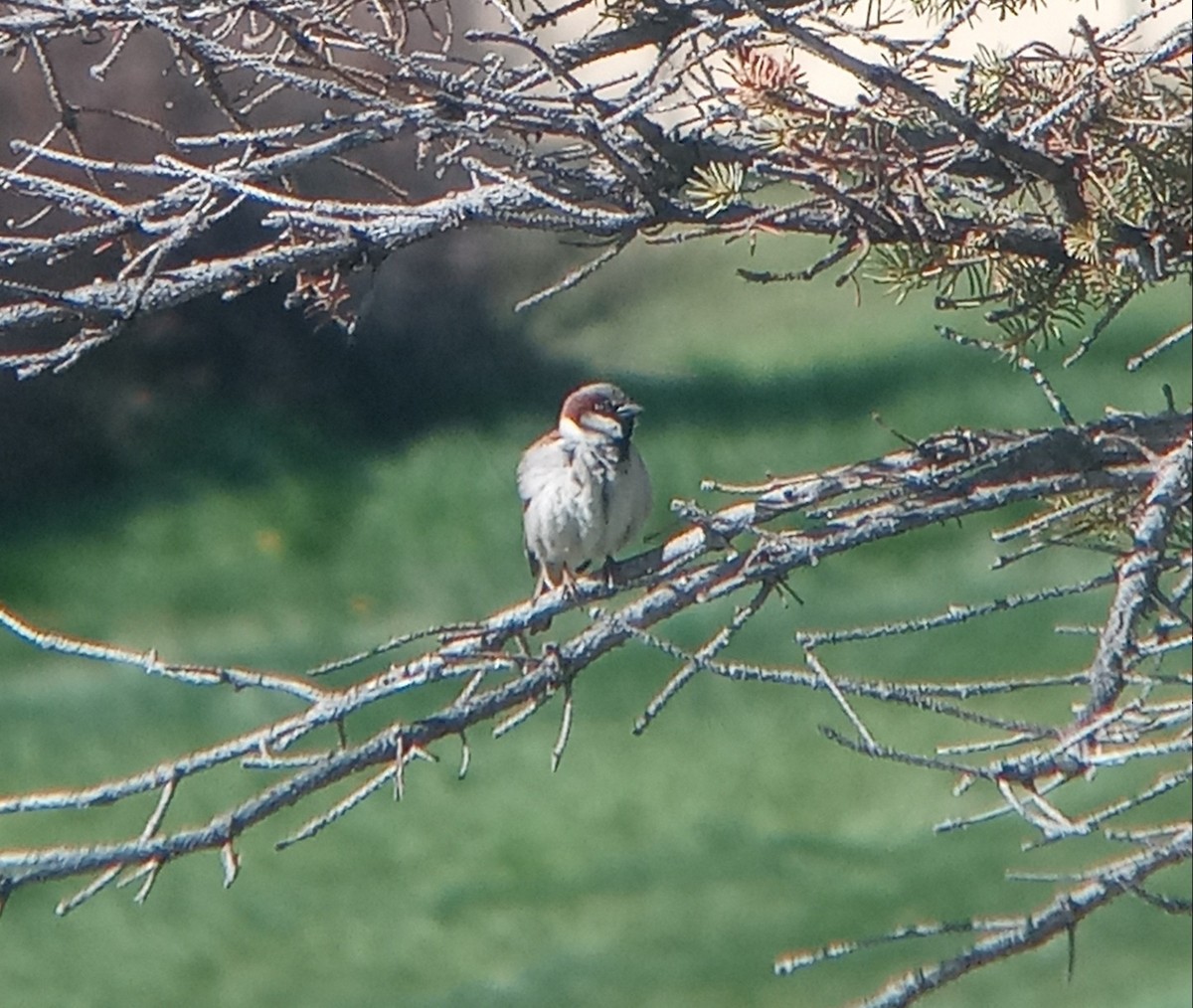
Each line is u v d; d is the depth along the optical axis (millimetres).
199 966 14352
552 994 13664
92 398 25156
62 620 22000
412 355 27203
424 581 22516
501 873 15617
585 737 17797
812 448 25078
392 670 5746
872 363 28484
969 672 18281
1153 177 5633
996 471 6043
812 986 13484
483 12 11672
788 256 30734
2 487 24844
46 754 18234
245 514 23922
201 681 5512
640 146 5637
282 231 6594
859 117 5594
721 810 16312
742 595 20344
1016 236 5891
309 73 7156
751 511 5863
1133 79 5648
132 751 18188
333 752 5547
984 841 15398
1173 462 5648
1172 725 5406
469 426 26547
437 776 17422
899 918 14258
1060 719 16844
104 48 16969
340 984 14102
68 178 13023
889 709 17719
